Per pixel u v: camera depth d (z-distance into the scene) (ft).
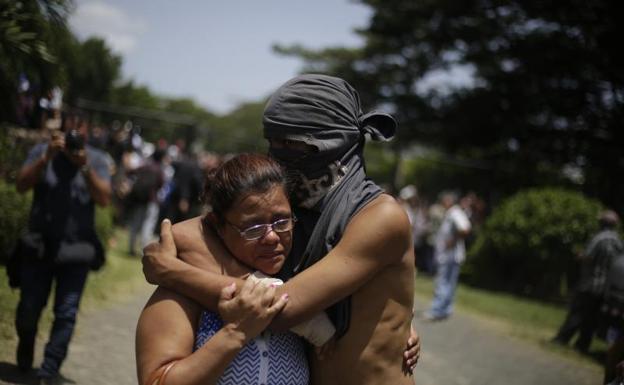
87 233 14.71
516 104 71.61
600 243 29.32
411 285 6.52
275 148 6.70
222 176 6.17
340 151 6.56
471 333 31.32
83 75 93.56
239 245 6.10
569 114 70.38
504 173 81.66
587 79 68.54
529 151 72.49
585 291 29.60
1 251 23.44
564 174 78.07
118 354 17.66
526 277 50.06
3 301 19.07
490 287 51.62
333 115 6.52
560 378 24.17
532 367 25.53
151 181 36.91
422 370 22.57
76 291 14.44
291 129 6.50
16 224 23.35
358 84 86.48
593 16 65.87
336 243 6.31
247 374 5.88
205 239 6.29
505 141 74.49
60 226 14.25
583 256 30.07
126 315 22.40
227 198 6.05
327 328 6.25
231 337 5.55
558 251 47.73
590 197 71.31
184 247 6.21
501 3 68.28
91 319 20.85
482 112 73.77
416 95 81.76
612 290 26.48
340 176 6.56
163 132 67.10
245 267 6.25
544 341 30.81
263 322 5.65
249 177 6.03
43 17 20.30
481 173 87.51
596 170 70.59
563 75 68.59
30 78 21.52
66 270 14.44
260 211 6.02
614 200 69.10
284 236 6.19
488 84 74.38
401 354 6.44
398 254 6.32
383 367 6.33
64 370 15.44
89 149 15.25
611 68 66.69
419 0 75.77
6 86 22.04
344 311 6.31
